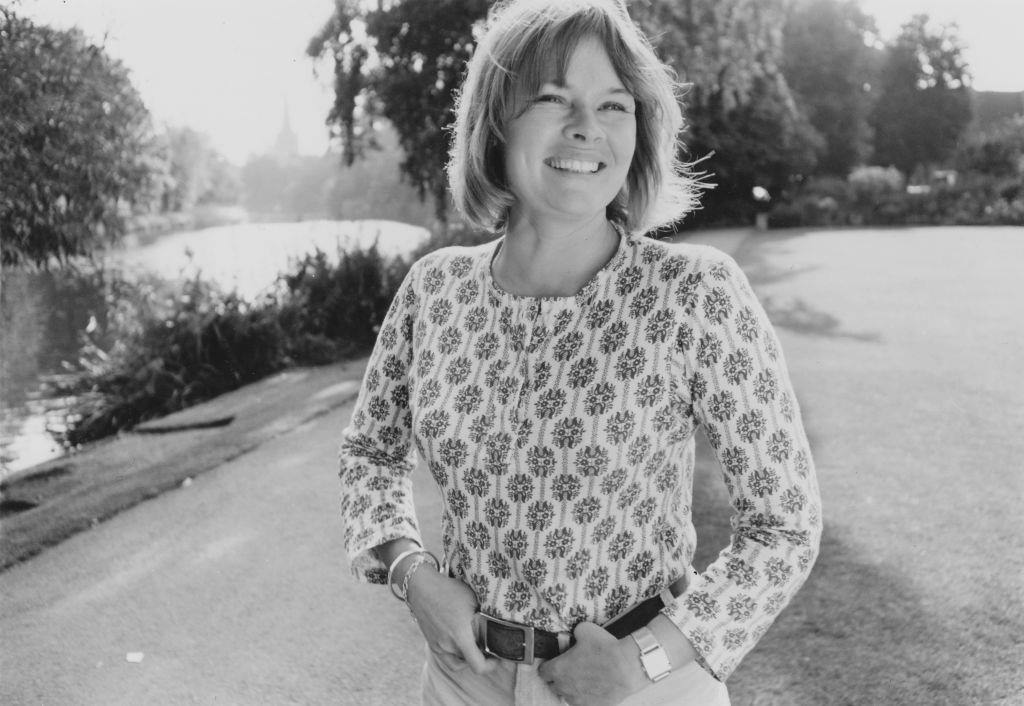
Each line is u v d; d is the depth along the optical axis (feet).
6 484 16.98
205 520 14.11
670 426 3.34
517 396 3.49
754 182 75.36
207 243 30.78
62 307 24.72
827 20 88.94
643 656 3.17
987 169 83.25
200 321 24.66
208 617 10.76
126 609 11.15
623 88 3.59
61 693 9.25
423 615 3.67
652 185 3.91
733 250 53.47
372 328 28.53
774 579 3.17
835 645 8.93
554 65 3.50
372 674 9.20
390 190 42.45
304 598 11.07
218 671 9.48
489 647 3.60
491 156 3.85
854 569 10.66
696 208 4.22
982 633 9.03
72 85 25.14
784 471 3.19
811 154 80.28
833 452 15.35
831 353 23.41
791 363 22.45
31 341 24.03
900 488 13.46
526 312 3.56
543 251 3.62
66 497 15.87
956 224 70.49
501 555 3.54
